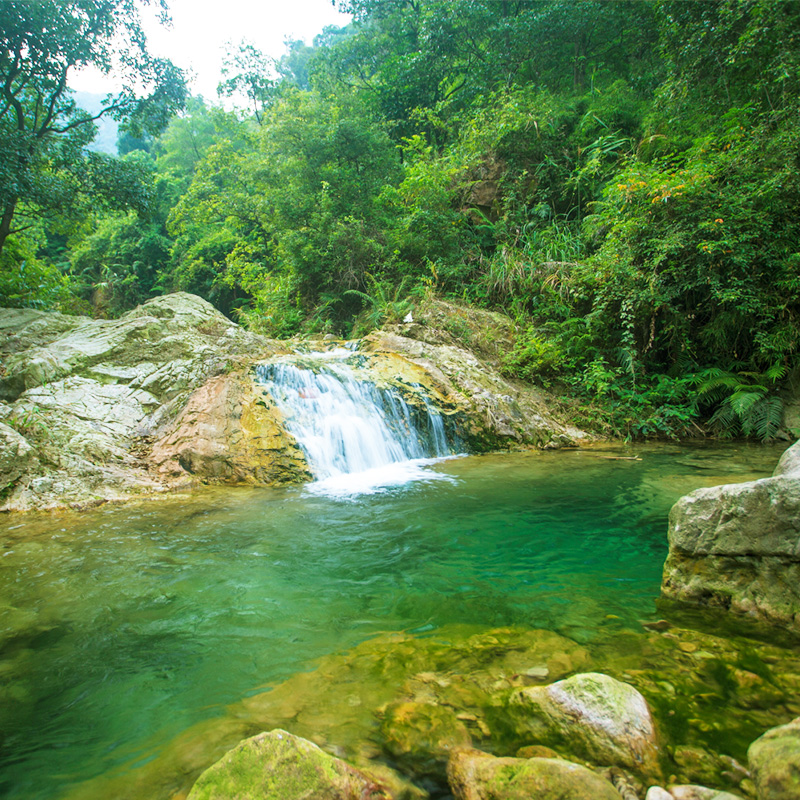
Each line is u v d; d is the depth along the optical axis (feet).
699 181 28.78
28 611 9.51
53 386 22.29
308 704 6.46
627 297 29.84
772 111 31.24
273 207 49.83
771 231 28.19
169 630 8.74
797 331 27.37
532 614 8.90
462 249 43.04
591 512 15.19
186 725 6.20
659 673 6.74
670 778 4.96
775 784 4.34
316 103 50.24
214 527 14.42
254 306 61.57
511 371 30.91
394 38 71.31
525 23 57.16
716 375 28.89
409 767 5.29
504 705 6.18
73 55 36.47
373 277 41.42
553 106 49.32
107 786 5.23
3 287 37.76
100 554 12.41
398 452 23.58
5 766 5.61
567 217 44.24
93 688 7.11
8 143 32.55
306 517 15.25
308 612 9.32
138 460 20.02
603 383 29.19
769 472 19.53
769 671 6.71
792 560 7.95
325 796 4.67
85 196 40.32
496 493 17.49
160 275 94.99
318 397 24.02
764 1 31.91
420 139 51.88
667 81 41.47
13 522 14.99
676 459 22.47
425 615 9.05
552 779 4.66
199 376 24.25
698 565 9.05
